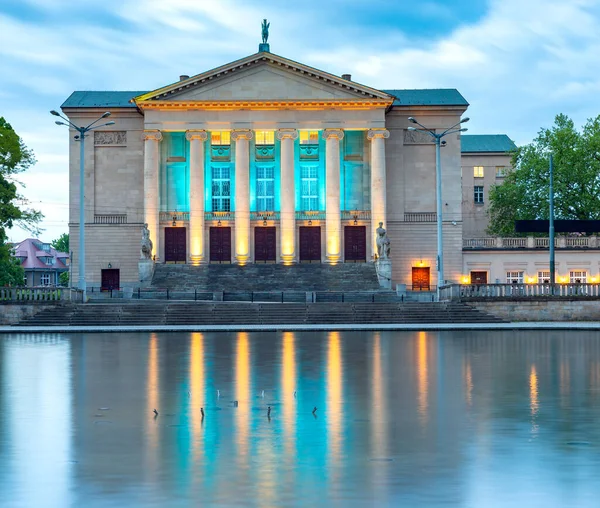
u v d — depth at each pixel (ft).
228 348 151.43
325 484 57.41
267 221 319.68
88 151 325.42
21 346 157.48
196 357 135.23
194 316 220.43
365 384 102.94
